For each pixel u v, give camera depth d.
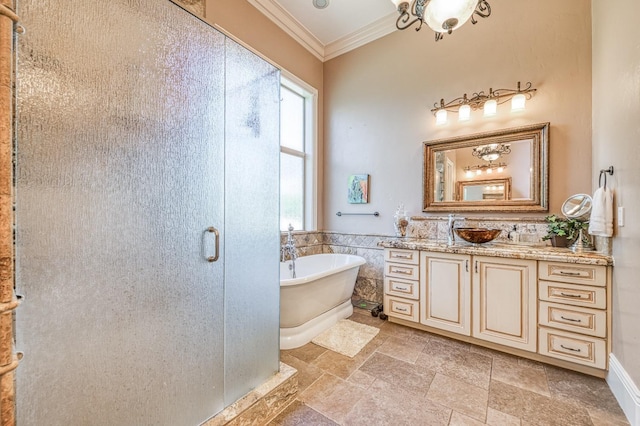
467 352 2.23
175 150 1.17
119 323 1.01
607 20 1.92
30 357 0.82
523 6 2.56
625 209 1.63
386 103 3.38
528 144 2.52
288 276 3.18
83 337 0.93
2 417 0.69
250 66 1.52
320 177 3.91
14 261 0.78
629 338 1.54
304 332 2.45
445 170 2.94
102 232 0.97
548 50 2.45
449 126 2.94
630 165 1.57
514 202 2.57
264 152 1.61
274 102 1.67
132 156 1.04
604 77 1.98
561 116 2.39
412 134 3.18
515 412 1.56
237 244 1.45
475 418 1.52
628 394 1.50
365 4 3.03
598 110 2.11
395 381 1.86
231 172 1.42
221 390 1.38
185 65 1.21
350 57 3.70
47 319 0.85
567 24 2.38
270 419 1.52
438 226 2.98
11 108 0.71
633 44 1.53
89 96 0.93
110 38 0.98
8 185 0.70
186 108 1.21
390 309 2.80
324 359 2.14
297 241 3.52
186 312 1.23
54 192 0.86
